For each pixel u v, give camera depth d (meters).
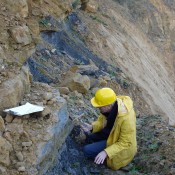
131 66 10.39
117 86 8.07
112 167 3.75
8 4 4.50
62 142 3.52
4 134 3.13
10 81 3.46
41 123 3.32
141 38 13.06
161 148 4.04
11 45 4.12
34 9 6.81
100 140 3.88
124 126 3.51
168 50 15.30
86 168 3.74
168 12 16.27
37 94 3.69
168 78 13.23
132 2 14.89
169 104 11.34
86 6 10.80
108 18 11.60
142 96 9.20
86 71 7.35
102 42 9.93
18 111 3.27
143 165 3.88
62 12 7.90
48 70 6.33
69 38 8.37
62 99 3.68
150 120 4.90
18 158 3.02
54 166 3.32
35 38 4.59
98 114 5.00
